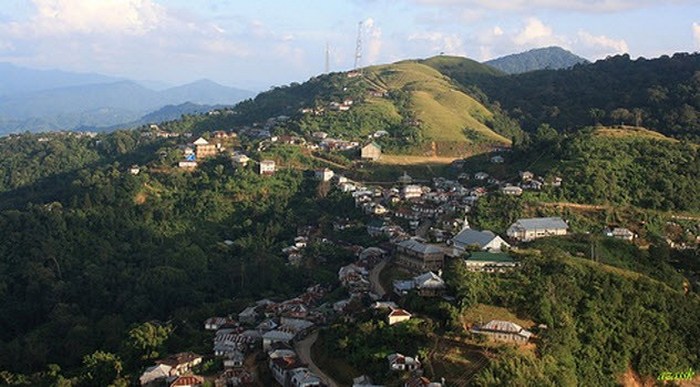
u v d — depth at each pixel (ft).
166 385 496.64
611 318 551.18
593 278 580.30
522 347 476.54
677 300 586.45
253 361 541.34
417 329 500.74
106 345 625.00
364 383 459.32
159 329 595.06
